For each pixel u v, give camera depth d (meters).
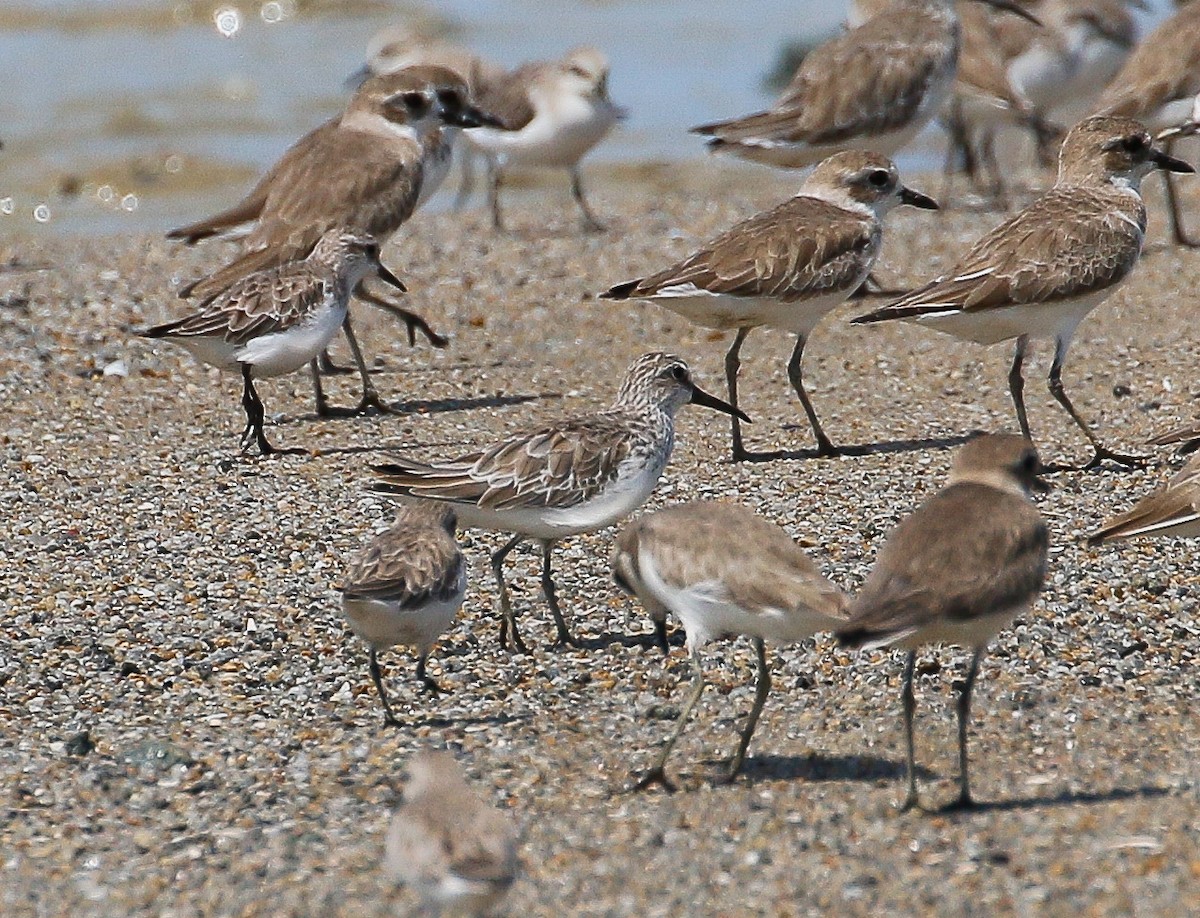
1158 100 21.44
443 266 22.19
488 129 23.62
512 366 18.72
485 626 12.16
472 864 7.43
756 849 8.91
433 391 17.97
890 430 16.47
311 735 10.51
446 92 19.14
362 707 10.95
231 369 15.88
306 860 8.96
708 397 12.21
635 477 11.77
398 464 11.71
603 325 19.92
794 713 10.73
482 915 8.03
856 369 18.34
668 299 15.45
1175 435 13.73
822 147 20.30
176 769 10.09
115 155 29.28
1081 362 18.19
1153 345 18.50
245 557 13.30
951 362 18.42
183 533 13.87
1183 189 24.86
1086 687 10.94
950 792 9.51
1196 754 9.93
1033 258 14.91
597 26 38.84
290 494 14.78
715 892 8.49
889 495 14.50
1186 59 21.38
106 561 13.27
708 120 31.59
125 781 9.95
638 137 30.72
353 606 10.22
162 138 30.42
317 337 15.77
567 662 11.56
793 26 38.22
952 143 24.42
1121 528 11.68
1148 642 11.59
